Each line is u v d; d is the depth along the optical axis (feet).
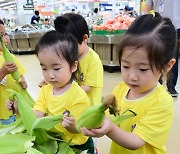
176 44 2.34
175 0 7.79
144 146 2.40
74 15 3.95
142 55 2.03
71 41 2.77
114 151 2.73
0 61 4.34
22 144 1.85
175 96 7.97
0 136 2.00
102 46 11.90
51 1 35.70
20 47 20.61
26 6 35.42
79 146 2.80
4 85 4.37
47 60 2.61
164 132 2.30
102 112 1.64
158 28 2.12
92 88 4.13
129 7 32.55
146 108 2.37
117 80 10.55
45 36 2.72
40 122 2.08
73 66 2.85
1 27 4.37
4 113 4.47
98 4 36.35
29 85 10.48
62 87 2.83
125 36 2.17
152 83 2.18
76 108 2.69
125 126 2.48
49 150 2.23
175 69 7.61
